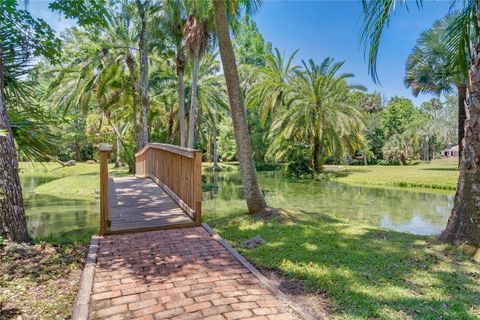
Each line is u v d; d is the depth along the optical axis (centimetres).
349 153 2023
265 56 2088
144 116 1380
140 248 363
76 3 503
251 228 497
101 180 415
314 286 280
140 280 278
